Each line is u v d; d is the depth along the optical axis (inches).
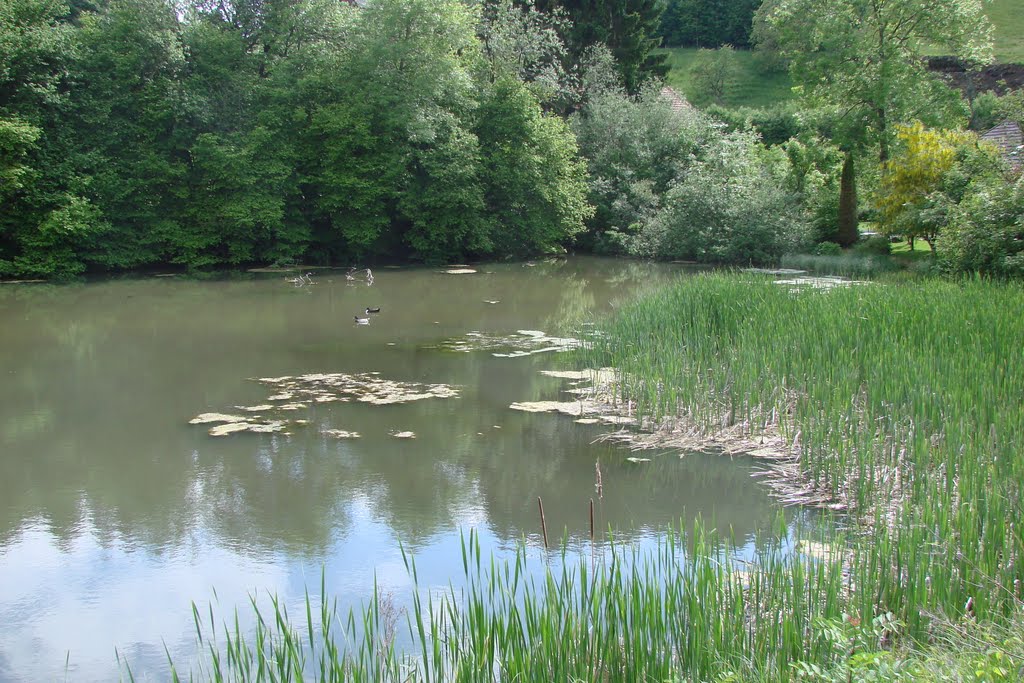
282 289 949.2
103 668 208.5
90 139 1014.4
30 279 994.1
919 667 147.8
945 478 291.6
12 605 242.5
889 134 1206.3
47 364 558.6
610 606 181.6
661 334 535.8
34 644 221.0
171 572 262.8
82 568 266.1
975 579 203.9
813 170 1357.0
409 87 1168.2
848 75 1235.2
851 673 145.8
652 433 405.4
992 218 767.1
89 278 1018.1
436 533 292.4
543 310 801.6
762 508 311.4
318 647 213.3
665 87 1800.0
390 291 943.0
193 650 216.1
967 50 1222.3
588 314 767.7
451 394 478.9
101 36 1027.3
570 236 1375.5
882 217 1079.0
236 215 1055.6
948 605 189.9
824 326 469.7
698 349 483.8
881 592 198.7
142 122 1039.6
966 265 794.8
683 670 173.3
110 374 529.3
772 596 190.7
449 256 1270.9
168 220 1064.8
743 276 648.4
